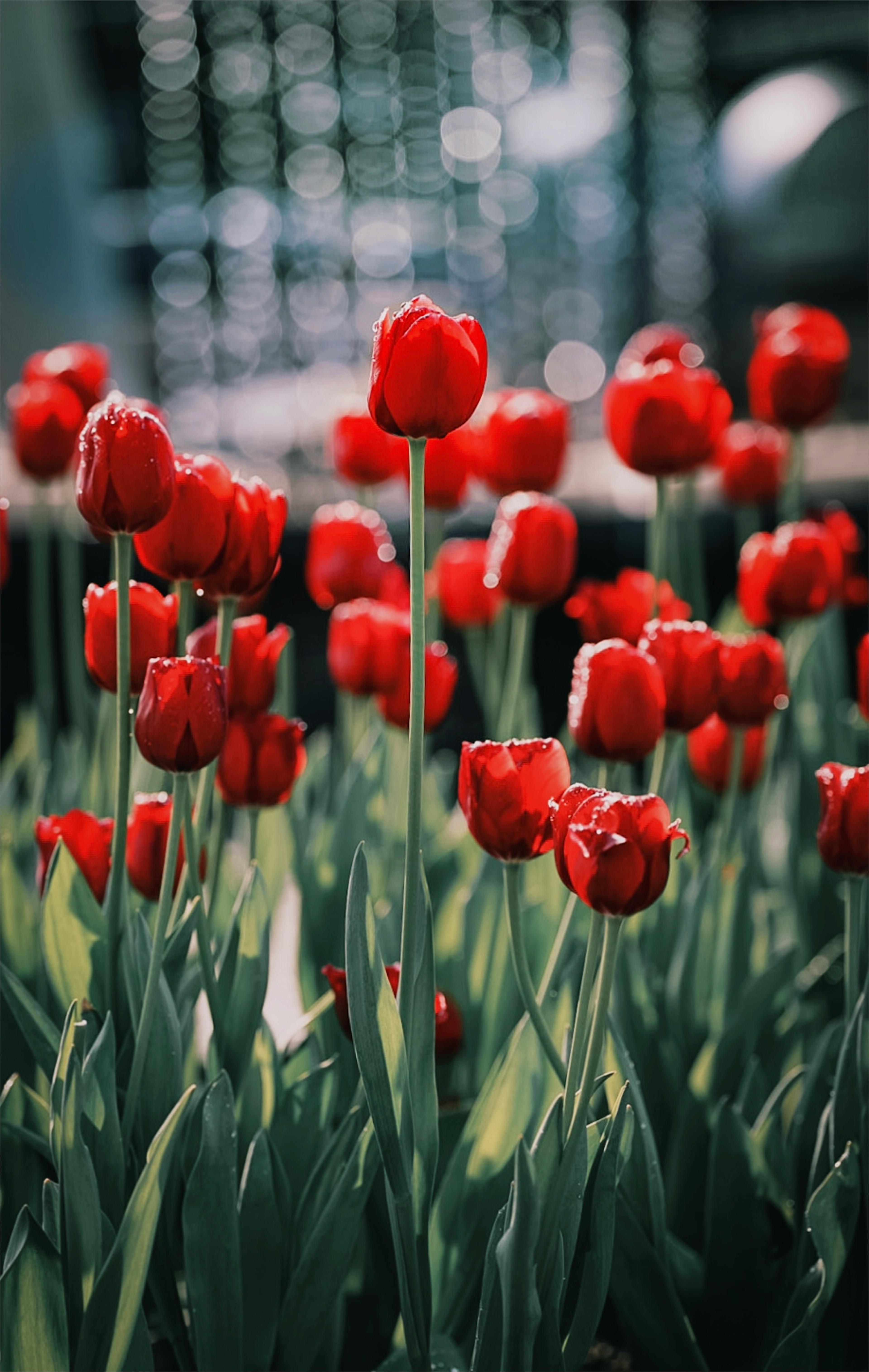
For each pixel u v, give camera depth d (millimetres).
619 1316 1276
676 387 1412
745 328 7527
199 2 7547
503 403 1566
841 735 1824
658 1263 1232
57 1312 1157
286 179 7766
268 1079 1328
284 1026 1595
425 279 7777
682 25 7449
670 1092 1446
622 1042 1261
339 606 1580
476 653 1901
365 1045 1144
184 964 1327
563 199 7668
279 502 1250
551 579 1519
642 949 1546
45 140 6723
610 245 7695
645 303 7703
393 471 1709
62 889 1301
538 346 7762
